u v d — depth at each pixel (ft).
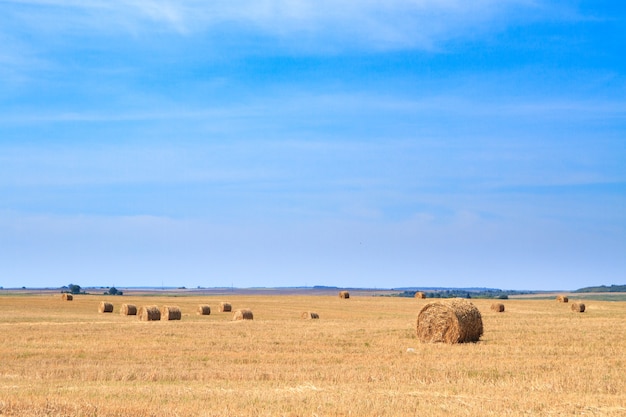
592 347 102.06
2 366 82.74
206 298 380.99
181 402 56.18
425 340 115.55
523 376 74.54
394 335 123.85
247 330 132.87
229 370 78.89
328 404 55.36
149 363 87.10
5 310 232.32
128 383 69.82
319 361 88.89
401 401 56.95
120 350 100.12
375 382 69.97
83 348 102.27
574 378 71.61
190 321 178.09
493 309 231.09
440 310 114.21
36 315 203.21
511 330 131.54
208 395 59.72
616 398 59.88
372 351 99.96
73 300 321.93
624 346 102.99
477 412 52.54
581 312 224.33
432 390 64.18
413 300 340.80
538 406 55.62
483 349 102.42
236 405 54.49
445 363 85.05
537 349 100.42
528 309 247.70
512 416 51.62
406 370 78.79
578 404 56.75
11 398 56.95
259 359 90.79
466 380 71.00
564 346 104.06
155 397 58.49
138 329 134.51
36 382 70.13
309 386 66.49
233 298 373.61
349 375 74.28
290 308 263.08
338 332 128.67
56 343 108.47
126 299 357.20
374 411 52.49
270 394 60.49
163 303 306.76
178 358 91.81
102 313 228.63
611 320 161.27
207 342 110.52
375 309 257.14
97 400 56.49
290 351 100.27
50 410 51.52
